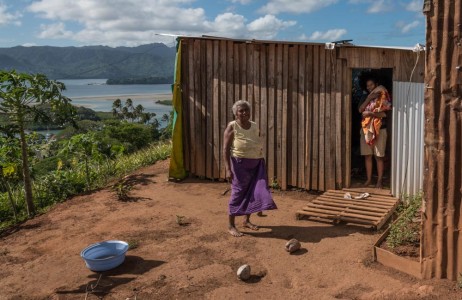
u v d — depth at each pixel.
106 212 7.33
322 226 6.14
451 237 4.11
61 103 7.62
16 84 7.24
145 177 9.41
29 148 8.41
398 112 6.77
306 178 7.83
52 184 8.78
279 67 7.82
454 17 3.86
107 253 5.39
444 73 3.96
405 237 4.99
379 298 4.04
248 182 5.76
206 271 4.94
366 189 7.38
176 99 8.80
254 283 4.63
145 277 4.89
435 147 4.09
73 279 4.96
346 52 7.14
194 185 8.65
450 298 3.88
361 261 4.90
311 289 4.40
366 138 7.23
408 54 6.59
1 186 8.80
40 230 6.75
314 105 7.57
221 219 6.66
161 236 6.10
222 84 8.47
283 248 5.43
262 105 8.07
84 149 9.12
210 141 8.78
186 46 8.78
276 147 8.05
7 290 4.87
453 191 4.04
